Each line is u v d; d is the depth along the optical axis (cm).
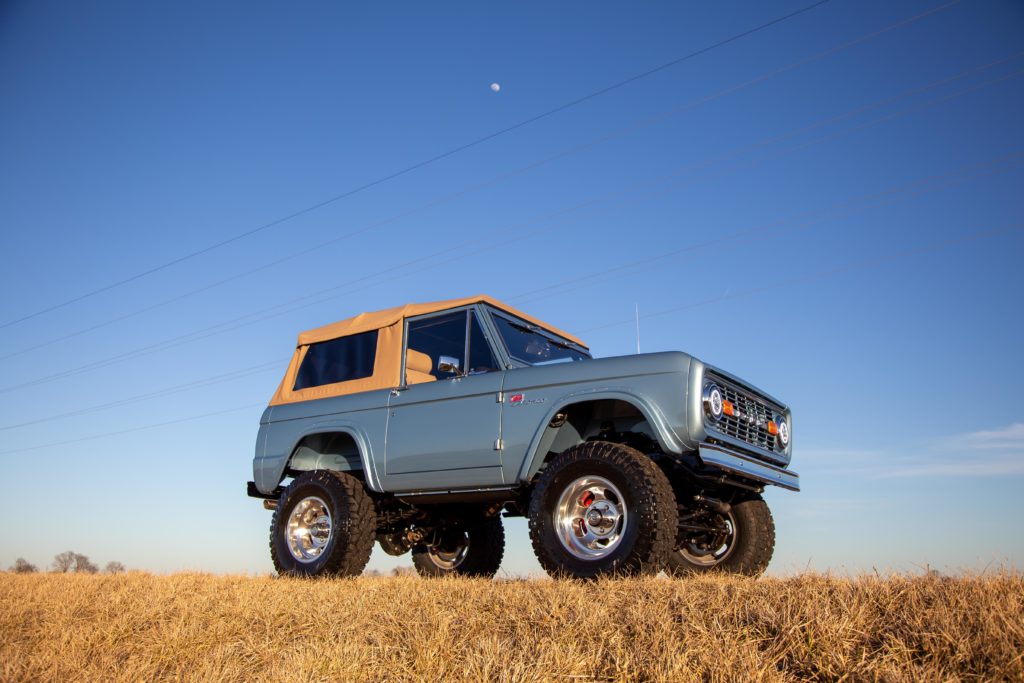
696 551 654
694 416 518
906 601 363
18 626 488
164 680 379
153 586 589
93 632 453
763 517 638
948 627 317
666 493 507
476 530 775
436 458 616
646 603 394
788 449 642
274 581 615
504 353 623
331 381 713
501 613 408
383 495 681
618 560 499
